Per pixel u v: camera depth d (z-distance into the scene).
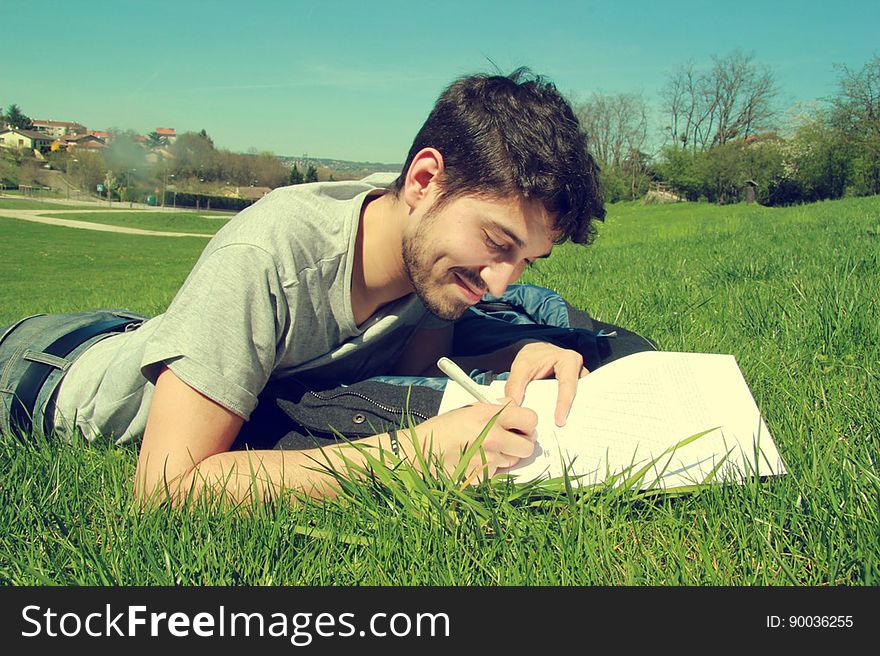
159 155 94.81
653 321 3.39
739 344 2.81
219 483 1.50
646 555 1.36
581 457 1.62
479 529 1.38
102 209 81.12
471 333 2.50
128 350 1.89
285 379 1.92
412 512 1.43
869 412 1.88
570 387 1.81
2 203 79.94
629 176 63.94
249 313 1.61
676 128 62.62
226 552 1.35
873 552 1.26
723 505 1.44
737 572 1.30
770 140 53.19
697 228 15.88
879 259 4.82
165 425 1.55
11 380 2.01
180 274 26.17
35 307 13.29
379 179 1.93
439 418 1.62
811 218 14.32
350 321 1.84
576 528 1.37
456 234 1.58
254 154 98.12
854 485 1.43
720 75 59.38
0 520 1.48
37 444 1.95
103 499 1.62
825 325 2.76
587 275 6.35
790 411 1.95
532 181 1.50
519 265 1.62
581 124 1.62
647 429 1.68
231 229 1.67
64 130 138.12
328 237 1.73
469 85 1.58
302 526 1.42
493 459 1.58
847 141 45.22
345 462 1.53
